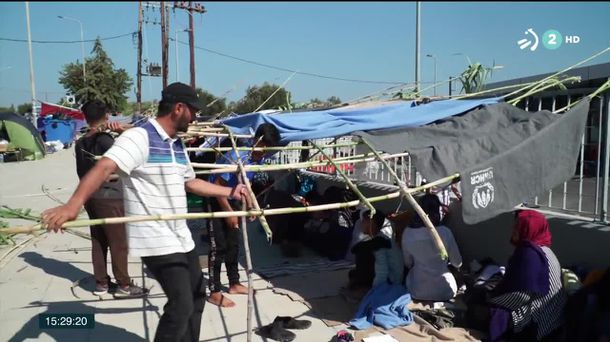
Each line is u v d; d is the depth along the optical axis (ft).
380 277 15.53
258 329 13.88
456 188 18.34
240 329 13.98
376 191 22.84
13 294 16.67
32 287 17.43
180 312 9.94
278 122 15.87
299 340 13.26
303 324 14.07
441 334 13.10
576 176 15.25
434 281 15.31
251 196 10.35
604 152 14.28
